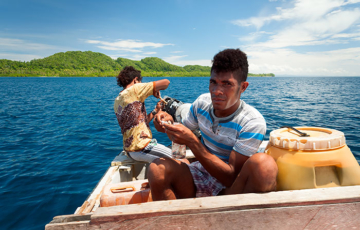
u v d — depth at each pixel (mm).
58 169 5402
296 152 1374
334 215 1075
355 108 13609
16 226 3354
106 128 9727
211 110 1683
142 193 1665
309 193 1134
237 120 1576
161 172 1428
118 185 1806
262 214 1071
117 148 6965
